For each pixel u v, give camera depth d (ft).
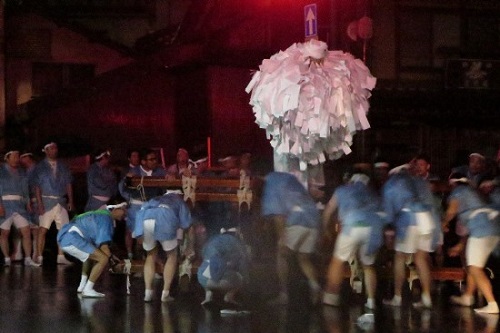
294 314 35.96
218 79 66.18
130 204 44.68
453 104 71.46
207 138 64.95
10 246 60.39
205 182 41.42
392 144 70.69
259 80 38.14
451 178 44.52
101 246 40.29
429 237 37.40
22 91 76.64
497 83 71.77
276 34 67.87
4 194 53.36
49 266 53.11
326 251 41.37
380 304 38.91
